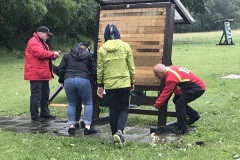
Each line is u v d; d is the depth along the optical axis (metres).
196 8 45.38
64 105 9.73
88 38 42.97
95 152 5.56
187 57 24.28
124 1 7.17
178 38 50.06
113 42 5.98
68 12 32.50
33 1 25.73
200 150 5.47
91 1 40.44
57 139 6.37
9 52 30.72
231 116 7.76
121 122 5.91
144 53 6.93
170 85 6.43
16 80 15.74
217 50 29.41
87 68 6.70
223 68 17.38
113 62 5.92
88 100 6.78
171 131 6.77
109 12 7.23
